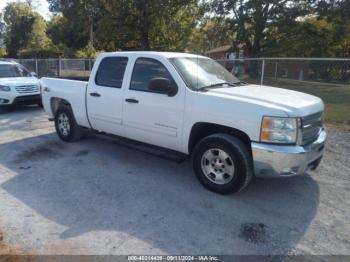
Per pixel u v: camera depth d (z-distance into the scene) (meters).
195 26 27.58
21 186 4.38
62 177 4.70
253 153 3.70
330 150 6.08
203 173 4.23
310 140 3.94
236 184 3.91
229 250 2.98
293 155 3.54
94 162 5.35
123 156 5.68
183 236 3.19
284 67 10.98
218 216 3.59
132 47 27.61
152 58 4.71
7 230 3.27
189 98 4.20
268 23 31.70
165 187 4.36
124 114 5.06
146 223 3.42
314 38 31.16
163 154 4.76
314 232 3.30
